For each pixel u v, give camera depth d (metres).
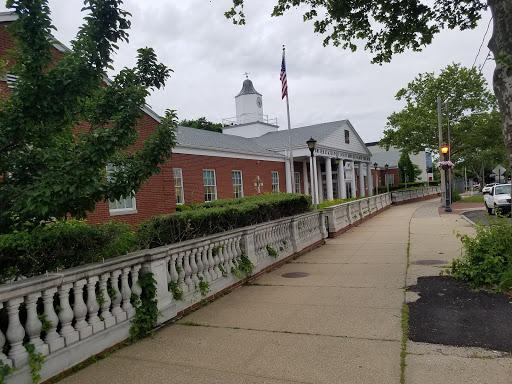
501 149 37.25
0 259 3.74
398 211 24.33
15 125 4.25
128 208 13.73
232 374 3.63
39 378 3.36
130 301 4.70
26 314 3.62
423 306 5.37
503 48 5.48
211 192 20.50
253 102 41.47
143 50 5.13
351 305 5.60
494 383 3.27
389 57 10.05
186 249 5.65
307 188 33.12
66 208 4.27
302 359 3.89
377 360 3.79
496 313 4.90
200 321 5.18
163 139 4.84
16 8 4.00
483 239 6.30
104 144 4.19
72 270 3.86
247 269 7.18
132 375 3.67
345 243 11.95
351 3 9.25
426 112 31.75
